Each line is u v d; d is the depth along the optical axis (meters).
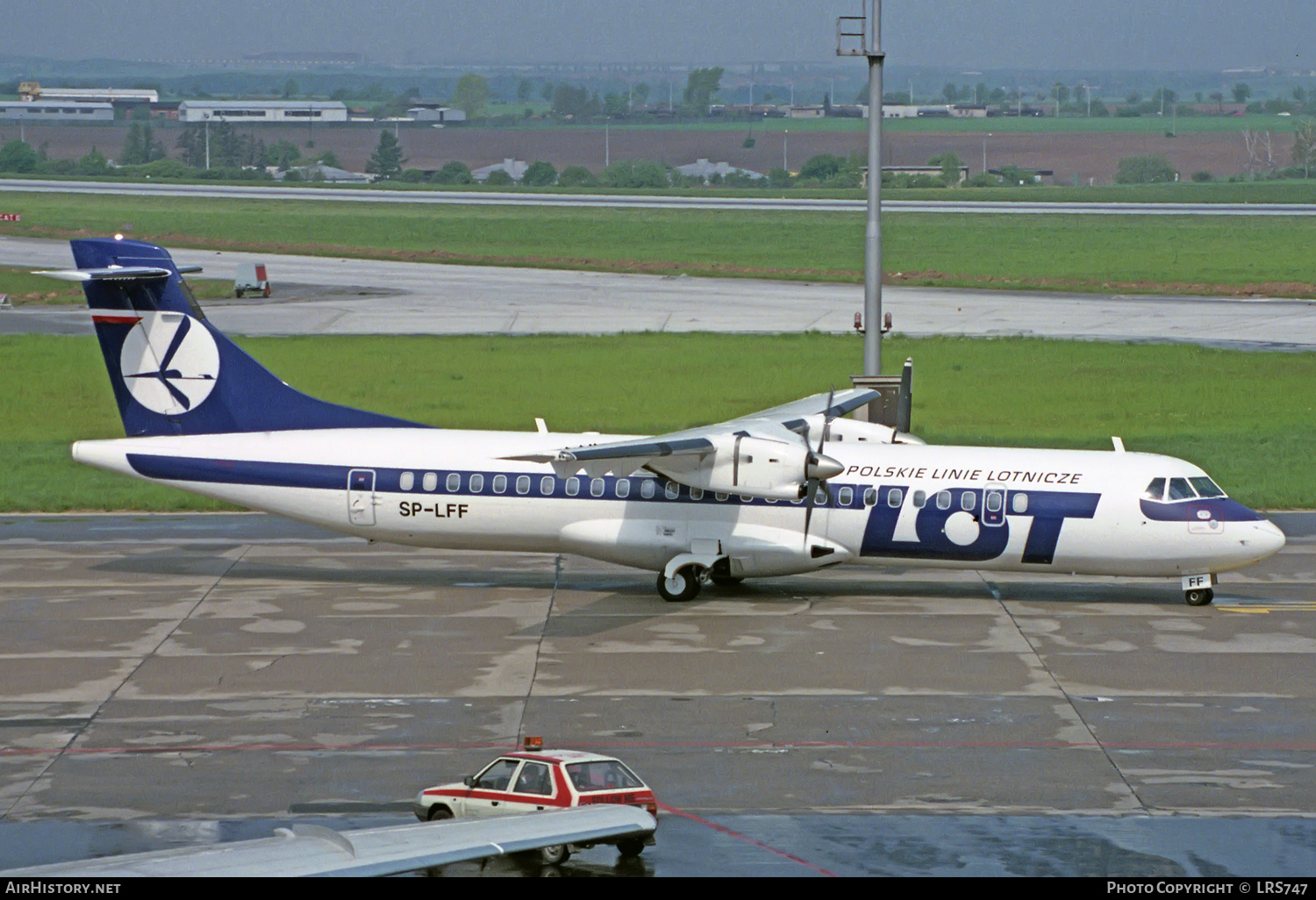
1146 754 56.31
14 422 153.62
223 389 88.06
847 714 61.66
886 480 83.31
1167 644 73.38
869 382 105.94
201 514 112.31
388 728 59.75
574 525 84.94
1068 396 165.12
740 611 81.12
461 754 56.44
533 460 75.12
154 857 34.16
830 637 74.94
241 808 50.47
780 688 65.62
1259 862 45.44
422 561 95.50
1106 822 49.06
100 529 105.56
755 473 80.06
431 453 86.19
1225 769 54.56
